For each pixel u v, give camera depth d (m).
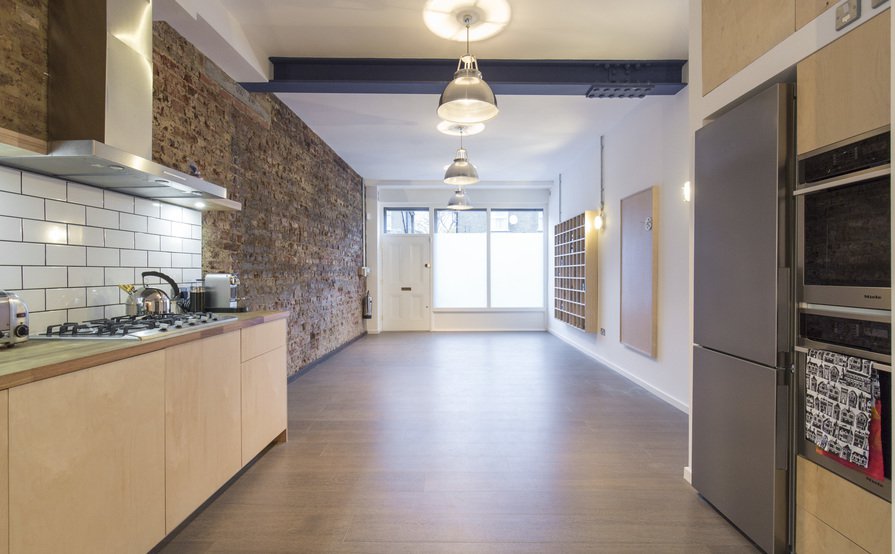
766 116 1.71
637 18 3.04
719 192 2.02
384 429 3.21
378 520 2.02
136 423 1.58
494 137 5.59
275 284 4.20
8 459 1.13
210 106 3.11
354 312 7.50
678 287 3.73
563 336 7.56
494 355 6.18
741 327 1.87
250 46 3.23
